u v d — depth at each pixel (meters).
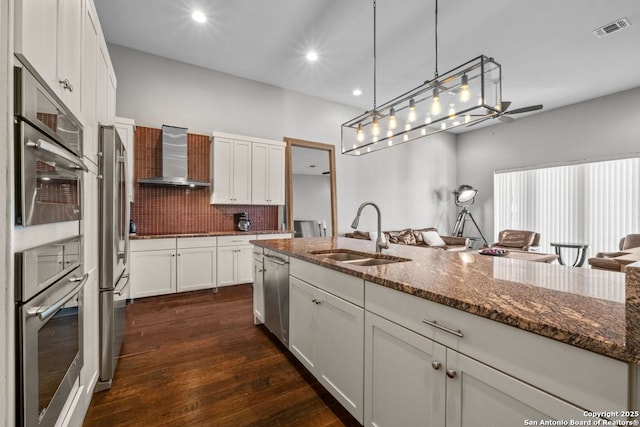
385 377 1.26
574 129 5.43
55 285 1.04
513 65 4.10
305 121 5.31
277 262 2.32
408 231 6.22
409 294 1.14
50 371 1.02
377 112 2.83
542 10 3.02
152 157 3.97
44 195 0.96
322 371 1.72
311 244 2.62
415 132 6.84
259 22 3.32
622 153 4.87
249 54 4.00
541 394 0.75
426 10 3.06
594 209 5.20
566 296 1.00
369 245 2.58
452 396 0.98
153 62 4.02
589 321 0.76
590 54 3.82
